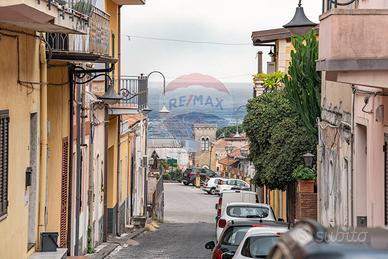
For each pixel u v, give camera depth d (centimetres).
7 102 3133
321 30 3344
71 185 4791
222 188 15700
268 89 8981
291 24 4794
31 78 3631
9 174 3222
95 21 4256
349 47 3088
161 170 12125
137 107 6844
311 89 5400
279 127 6731
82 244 5341
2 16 2864
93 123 5716
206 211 12950
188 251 5753
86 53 4144
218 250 3647
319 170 5422
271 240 3033
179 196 16538
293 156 6625
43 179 3903
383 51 3072
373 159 3669
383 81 3042
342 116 4522
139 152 9812
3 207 3119
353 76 3294
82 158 5294
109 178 7131
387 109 3466
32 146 3825
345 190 4406
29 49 3569
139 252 5744
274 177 6744
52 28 3434
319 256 1008
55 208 4503
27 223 3650
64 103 4572
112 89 5859
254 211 5744
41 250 3859
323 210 5278
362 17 3084
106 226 6525
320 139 5316
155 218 10200
